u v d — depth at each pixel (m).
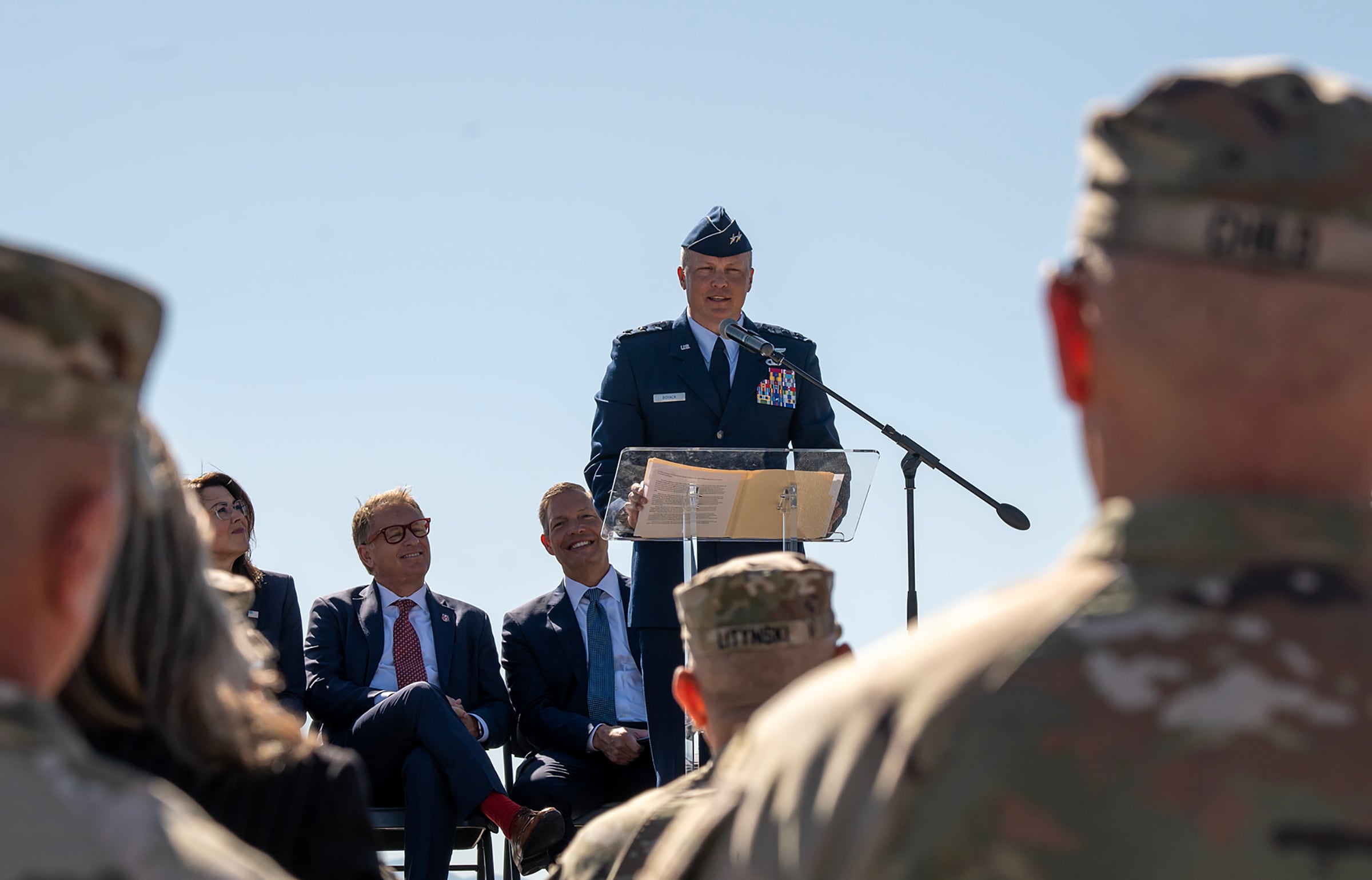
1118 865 1.55
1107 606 1.69
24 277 1.56
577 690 10.46
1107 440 1.83
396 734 9.37
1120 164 1.76
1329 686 1.60
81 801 1.46
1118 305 1.75
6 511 1.54
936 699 1.67
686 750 8.98
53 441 1.58
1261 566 1.68
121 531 1.76
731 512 8.52
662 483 8.42
